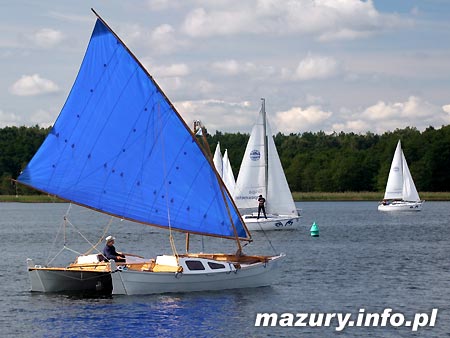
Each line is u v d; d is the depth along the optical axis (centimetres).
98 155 12356
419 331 10219
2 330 10044
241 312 11012
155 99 12381
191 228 12469
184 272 12000
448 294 12788
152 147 12431
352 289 13162
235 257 12838
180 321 10431
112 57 12381
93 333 9844
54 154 12250
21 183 12088
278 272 13988
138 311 10938
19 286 13462
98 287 12488
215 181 12525
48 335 9794
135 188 12412
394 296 12562
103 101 12381
